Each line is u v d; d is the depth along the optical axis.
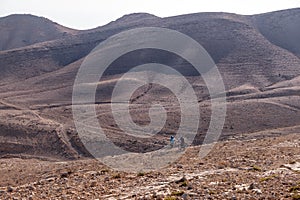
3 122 97.06
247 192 14.39
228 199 13.50
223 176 17.97
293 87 140.75
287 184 15.50
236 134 76.50
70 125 93.75
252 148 29.72
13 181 25.69
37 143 81.75
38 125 95.00
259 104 112.88
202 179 17.38
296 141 32.91
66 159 67.69
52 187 17.95
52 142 79.81
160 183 17.27
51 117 112.31
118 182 18.33
